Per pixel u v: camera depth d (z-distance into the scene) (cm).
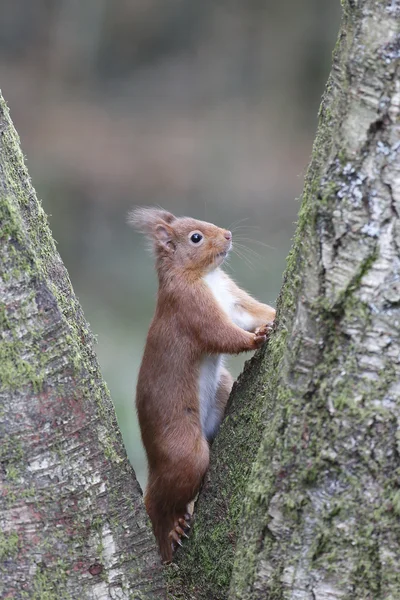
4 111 669
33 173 3575
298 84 4269
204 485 698
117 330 2264
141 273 2770
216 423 898
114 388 1733
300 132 4034
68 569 579
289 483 542
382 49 523
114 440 619
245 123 4097
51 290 604
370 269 527
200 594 664
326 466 533
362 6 531
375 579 525
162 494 832
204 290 897
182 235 934
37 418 576
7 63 4712
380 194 526
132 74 4619
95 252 3003
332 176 537
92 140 3953
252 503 560
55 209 3309
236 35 4538
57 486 579
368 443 527
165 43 4694
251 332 907
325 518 532
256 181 3575
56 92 4500
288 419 545
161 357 874
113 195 3491
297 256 581
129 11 4722
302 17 4381
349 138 532
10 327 574
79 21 4712
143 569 604
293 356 549
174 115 4231
